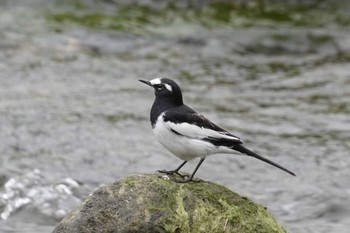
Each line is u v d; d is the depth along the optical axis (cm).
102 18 2384
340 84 1997
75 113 1736
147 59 2141
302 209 1368
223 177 1479
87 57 2125
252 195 1411
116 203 948
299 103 1867
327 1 2647
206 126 958
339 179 1466
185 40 2269
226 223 948
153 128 982
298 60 2192
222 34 2312
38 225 1297
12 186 1395
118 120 1714
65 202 1366
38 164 1480
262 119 1753
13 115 1694
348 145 1614
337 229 1297
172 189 958
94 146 1576
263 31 2331
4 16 2328
